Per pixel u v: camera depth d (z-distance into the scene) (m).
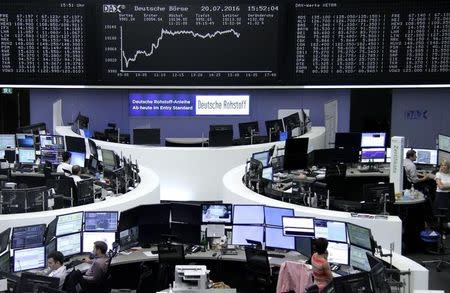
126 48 12.24
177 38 12.28
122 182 9.91
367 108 14.64
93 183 9.32
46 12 11.95
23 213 8.09
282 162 11.93
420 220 10.20
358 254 7.31
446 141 12.42
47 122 14.91
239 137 14.02
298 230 7.86
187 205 8.38
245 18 12.20
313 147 13.38
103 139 13.50
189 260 8.30
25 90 15.03
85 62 12.19
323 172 12.10
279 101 14.64
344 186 11.90
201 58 12.37
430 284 8.84
